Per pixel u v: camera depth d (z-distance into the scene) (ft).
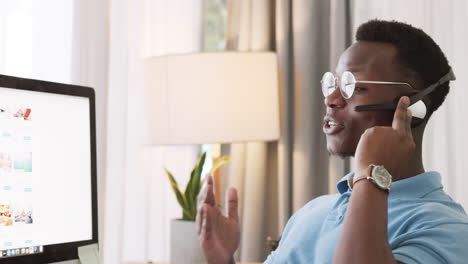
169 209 8.00
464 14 7.00
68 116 4.01
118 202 7.75
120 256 7.71
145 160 7.97
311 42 7.36
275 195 7.73
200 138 6.61
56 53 7.81
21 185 3.69
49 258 3.77
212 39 8.53
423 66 3.61
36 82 3.83
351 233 3.01
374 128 3.34
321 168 7.39
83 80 7.77
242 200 7.72
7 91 3.68
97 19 7.81
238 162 7.70
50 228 3.81
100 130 7.77
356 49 3.73
